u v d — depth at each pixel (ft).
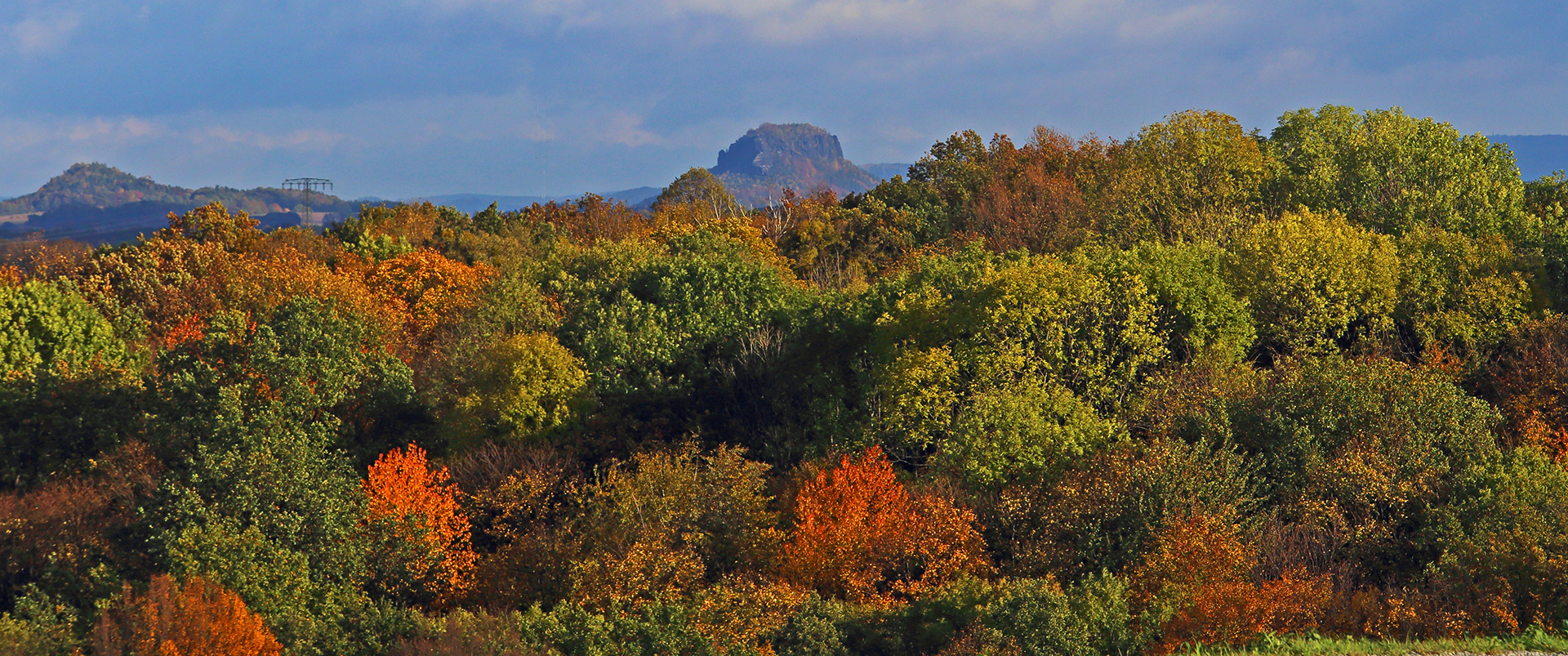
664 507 266.98
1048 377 308.19
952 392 306.35
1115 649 196.13
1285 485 252.42
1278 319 338.13
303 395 312.29
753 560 265.95
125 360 413.39
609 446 345.92
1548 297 336.49
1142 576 219.82
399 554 261.03
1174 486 240.73
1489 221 375.66
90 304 458.91
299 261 528.63
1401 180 422.82
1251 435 270.26
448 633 205.77
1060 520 249.75
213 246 597.11
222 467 254.27
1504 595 188.75
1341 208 438.40
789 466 327.26
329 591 233.96
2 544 238.48
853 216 652.89
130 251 549.54
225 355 314.14
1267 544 228.84
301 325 334.85
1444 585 200.03
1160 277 327.67
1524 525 213.05
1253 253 350.43
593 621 210.18
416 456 295.48
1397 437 254.06
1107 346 316.81
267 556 233.96
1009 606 196.65
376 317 424.46
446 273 514.27
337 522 257.14
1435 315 326.24
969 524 258.98
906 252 578.66
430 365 396.37
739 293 407.03
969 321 321.93
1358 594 204.13
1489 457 245.04
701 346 385.29
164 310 501.97
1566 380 282.56
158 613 197.06
